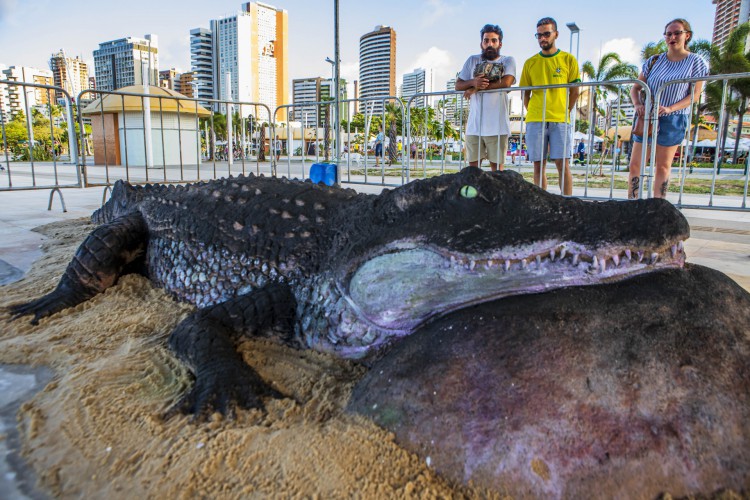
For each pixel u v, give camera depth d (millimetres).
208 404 2197
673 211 2000
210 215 3545
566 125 7102
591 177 17781
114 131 22922
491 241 2035
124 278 4113
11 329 3303
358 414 2027
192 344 2588
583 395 1673
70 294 3734
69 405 2273
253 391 2299
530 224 2033
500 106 7383
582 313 1904
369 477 1714
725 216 7961
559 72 7035
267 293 2871
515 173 2250
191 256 3578
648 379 1670
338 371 2559
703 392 1633
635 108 7145
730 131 47000
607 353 1755
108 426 2113
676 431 1570
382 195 2521
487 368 1846
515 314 1976
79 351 2922
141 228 4164
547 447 1615
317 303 2703
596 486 1541
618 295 1963
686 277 2035
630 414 1614
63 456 1958
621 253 1994
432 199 2223
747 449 1542
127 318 3400
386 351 2471
